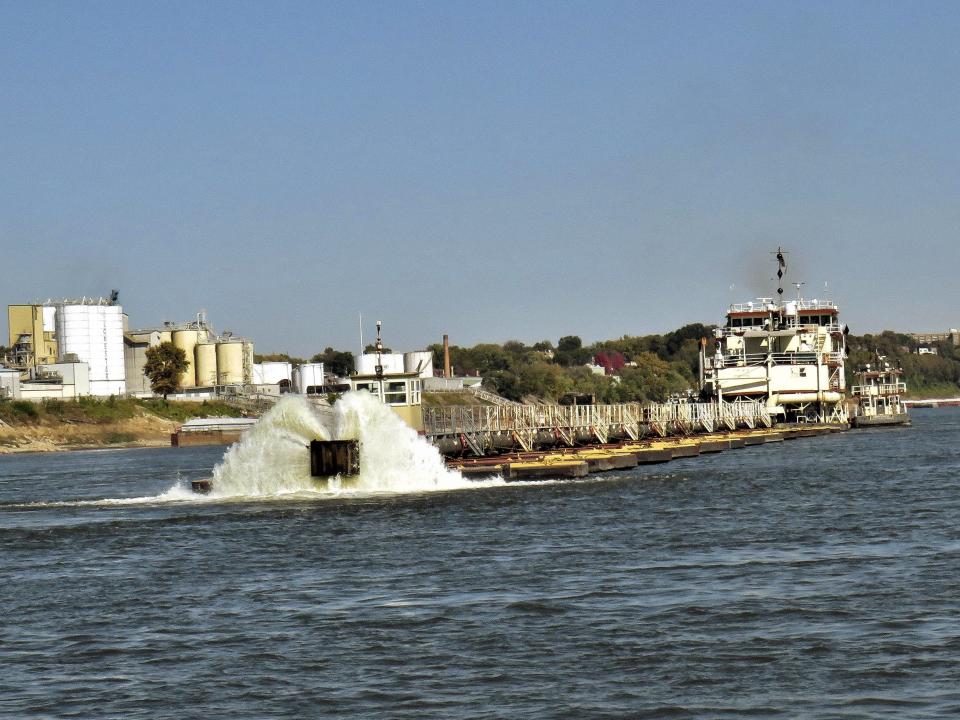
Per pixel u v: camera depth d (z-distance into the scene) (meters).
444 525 85.81
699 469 141.00
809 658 46.53
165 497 112.06
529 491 109.94
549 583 61.91
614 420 184.00
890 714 40.28
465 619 54.06
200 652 50.03
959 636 48.81
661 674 45.19
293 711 42.28
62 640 52.75
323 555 73.06
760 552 70.44
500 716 41.19
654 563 67.25
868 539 74.81
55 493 138.75
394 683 45.00
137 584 65.50
